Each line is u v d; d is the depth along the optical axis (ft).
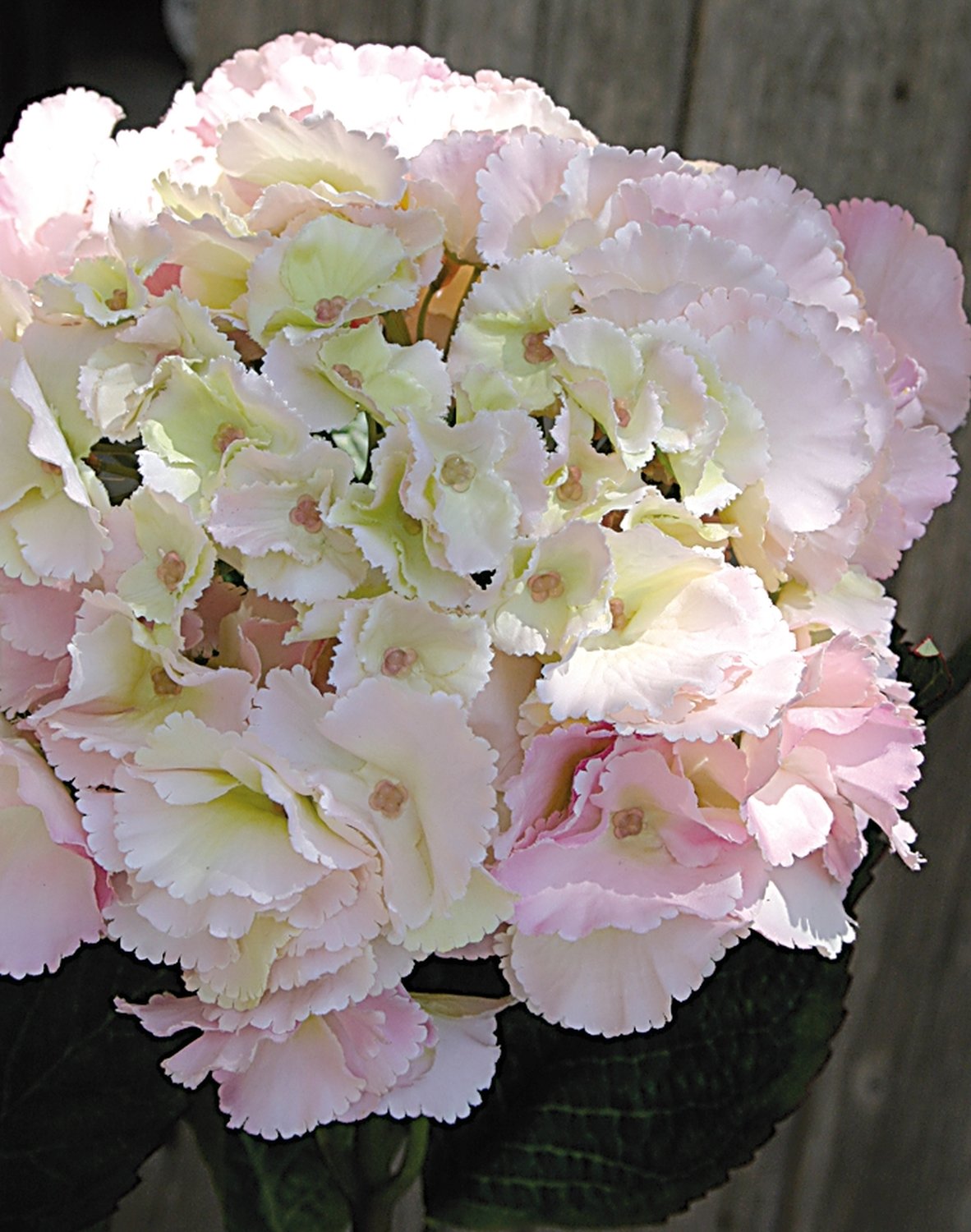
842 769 2.12
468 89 2.23
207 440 2.08
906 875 3.07
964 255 2.84
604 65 2.84
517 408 2.06
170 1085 2.49
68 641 2.10
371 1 2.84
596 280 2.10
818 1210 3.23
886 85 2.81
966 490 2.90
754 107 2.83
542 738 2.04
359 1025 2.08
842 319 2.17
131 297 2.10
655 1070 2.48
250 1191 2.60
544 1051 2.51
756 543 2.12
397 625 2.03
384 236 2.10
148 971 2.48
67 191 2.22
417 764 2.04
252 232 2.13
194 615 2.07
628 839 2.09
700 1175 2.45
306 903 2.03
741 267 2.11
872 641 2.18
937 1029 3.10
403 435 2.03
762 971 2.45
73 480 2.05
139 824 2.04
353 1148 2.45
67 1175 2.48
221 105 2.23
